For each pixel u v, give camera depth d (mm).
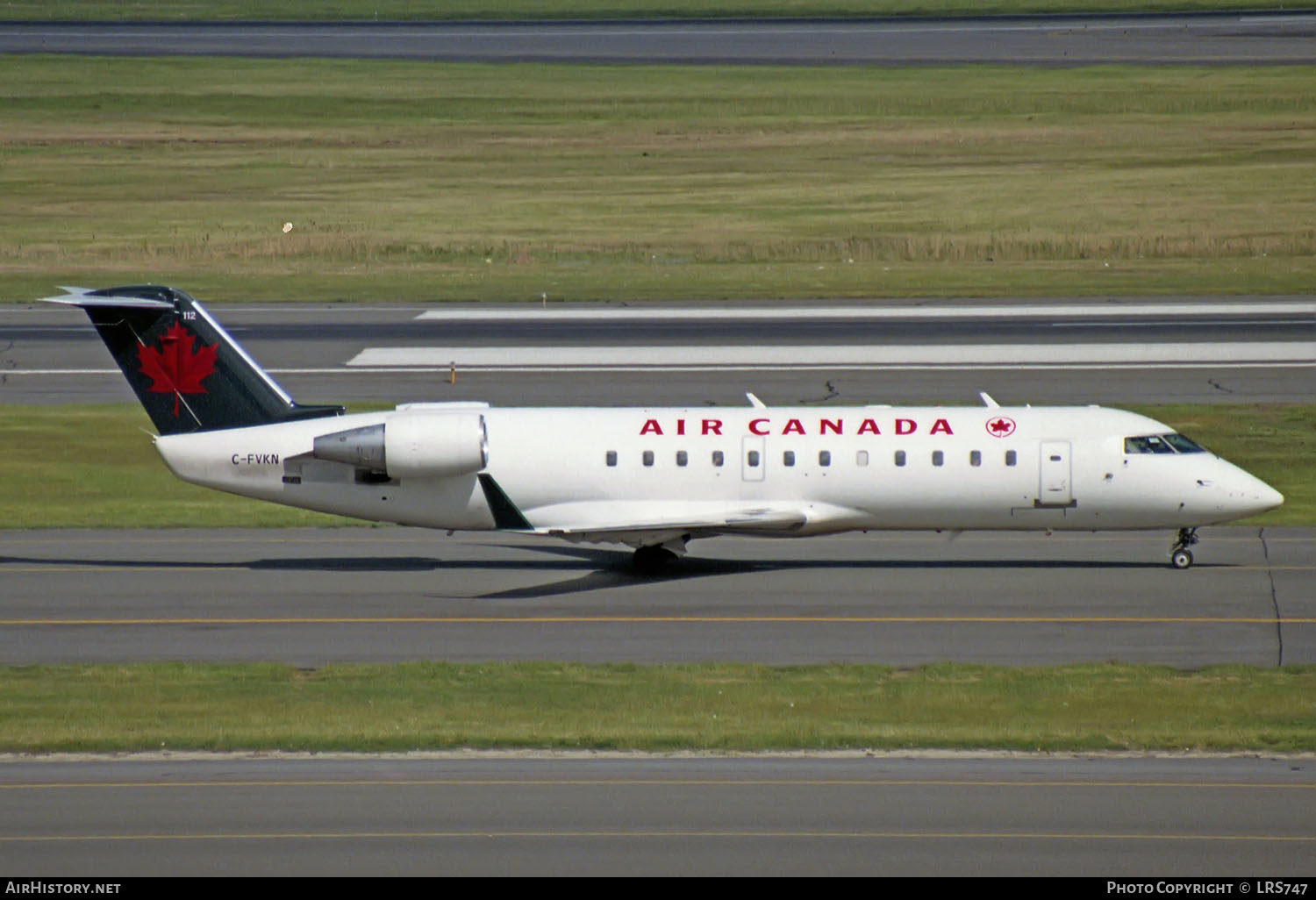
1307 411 197375
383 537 147750
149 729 89000
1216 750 85812
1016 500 129500
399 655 107125
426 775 81062
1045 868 68312
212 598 123438
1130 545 141750
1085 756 84812
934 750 85875
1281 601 120438
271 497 132750
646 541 129250
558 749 86000
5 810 75688
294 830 72875
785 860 69125
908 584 126938
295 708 93938
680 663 104562
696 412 133000
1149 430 130750
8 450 182500
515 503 131375
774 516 127625
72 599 122938
